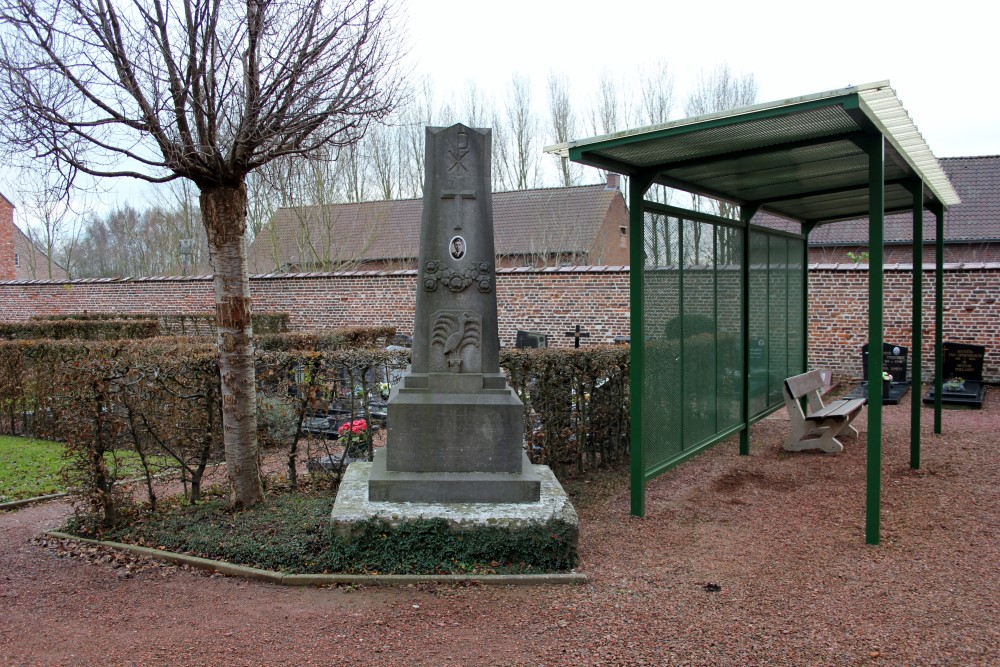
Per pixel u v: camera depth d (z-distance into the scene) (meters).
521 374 6.44
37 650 3.45
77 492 5.24
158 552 4.70
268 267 30.58
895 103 4.30
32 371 9.16
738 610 3.86
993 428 9.16
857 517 5.50
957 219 21.91
